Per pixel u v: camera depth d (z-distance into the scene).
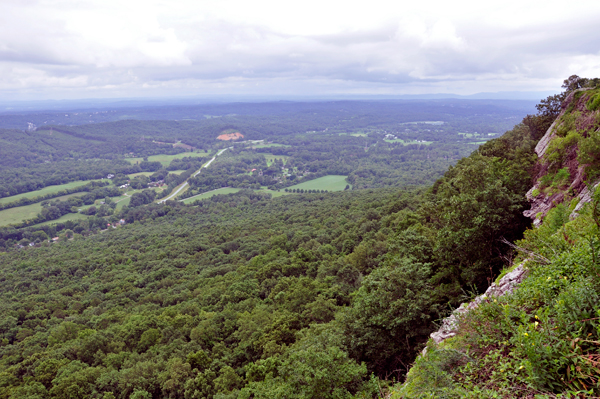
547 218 13.00
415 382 6.94
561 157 18.44
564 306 5.02
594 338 4.52
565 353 4.38
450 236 16.89
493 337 5.90
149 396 29.44
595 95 19.48
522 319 5.20
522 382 4.68
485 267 15.32
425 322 14.22
